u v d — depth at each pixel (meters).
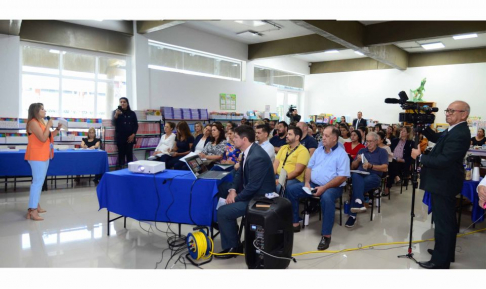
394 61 8.58
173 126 5.48
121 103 5.90
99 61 6.54
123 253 2.63
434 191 2.38
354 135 4.51
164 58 7.39
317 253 2.70
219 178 2.58
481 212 3.08
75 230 3.14
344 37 6.21
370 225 3.51
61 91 6.11
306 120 11.09
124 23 6.52
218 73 8.62
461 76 8.70
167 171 2.96
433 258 2.47
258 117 8.93
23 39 5.48
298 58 10.90
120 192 2.83
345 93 10.81
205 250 2.46
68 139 5.82
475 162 3.22
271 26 7.33
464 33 5.69
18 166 4.47
